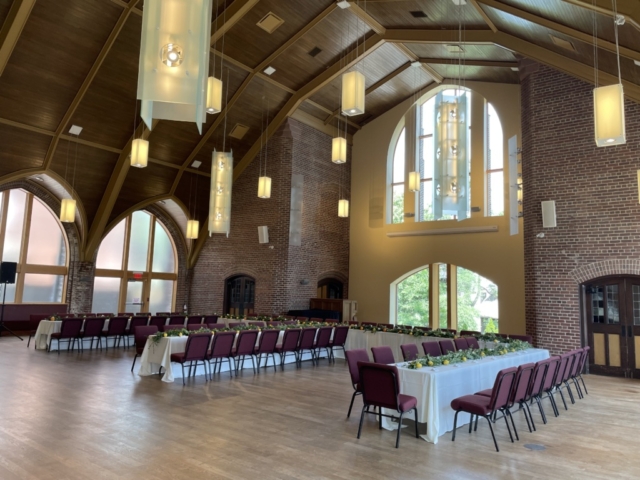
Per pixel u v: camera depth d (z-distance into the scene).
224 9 9.30
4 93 9.38
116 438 4.47
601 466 4.04
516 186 10.99
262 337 8.31
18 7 7.98
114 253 13.95
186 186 13.71
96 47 9.25
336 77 12.22
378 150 14.38
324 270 13.81
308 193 13.44
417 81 13.05
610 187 8.68
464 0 8.48
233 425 5.02
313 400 6.24
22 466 3.73
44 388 6.46
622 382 8.12
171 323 11.44
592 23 6.38
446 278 14.23
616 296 8.70
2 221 12.11
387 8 9.56
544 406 6.34
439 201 7.97
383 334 9.57
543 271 9.26
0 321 11.53
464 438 4.80
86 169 11.68
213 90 6.95
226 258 14.12
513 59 10.52
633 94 8.11
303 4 9.73
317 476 3.69
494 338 8.39
